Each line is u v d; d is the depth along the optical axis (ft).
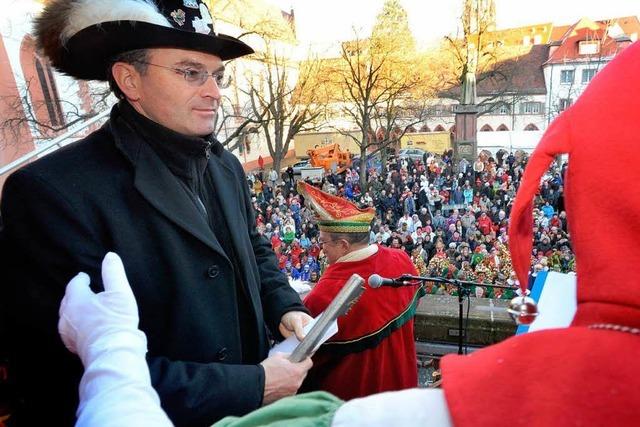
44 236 3.36
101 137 4.00
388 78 93.76
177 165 4.05
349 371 6.26
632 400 1.21
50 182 3.47
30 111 47.70
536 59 105.40
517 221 1.55
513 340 1.55
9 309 3.69
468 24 88.89
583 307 1.46
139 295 3.64
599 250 1.36
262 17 102.89
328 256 7.30
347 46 94.12
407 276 6.39
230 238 4.50
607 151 1.35
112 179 3.70
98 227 3.53
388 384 6.44
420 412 1.48
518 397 1.35
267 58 87.04
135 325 2.58
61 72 4.30
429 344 11.75
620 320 1.34
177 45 3.67
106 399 2.00
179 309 3.74
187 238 3.86
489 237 49.55
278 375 3.81
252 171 101.71
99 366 2.20
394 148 98.78
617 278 1.33
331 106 97.55
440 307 12.01
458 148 82.33
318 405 1.81
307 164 107.96
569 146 1.46
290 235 54.34
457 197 69.26
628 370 1.25
